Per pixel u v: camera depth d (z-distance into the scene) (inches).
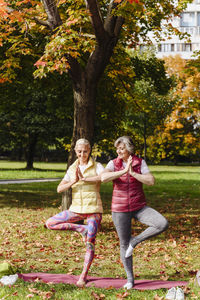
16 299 165.8
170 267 238.1
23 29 343.0
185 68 581.9
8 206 519.5
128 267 189.5
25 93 642.8
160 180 999.0
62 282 196.9
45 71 294.7
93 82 355.6
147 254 271.3
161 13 438.9
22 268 229.0
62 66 295.3
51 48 299.7
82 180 188.4
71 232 347.9
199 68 568.4
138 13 395.5
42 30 372.2
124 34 449.7
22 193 672.4
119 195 187.3
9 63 369.4
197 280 188.4
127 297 169.2
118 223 187.8
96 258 262.4
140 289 183.0
